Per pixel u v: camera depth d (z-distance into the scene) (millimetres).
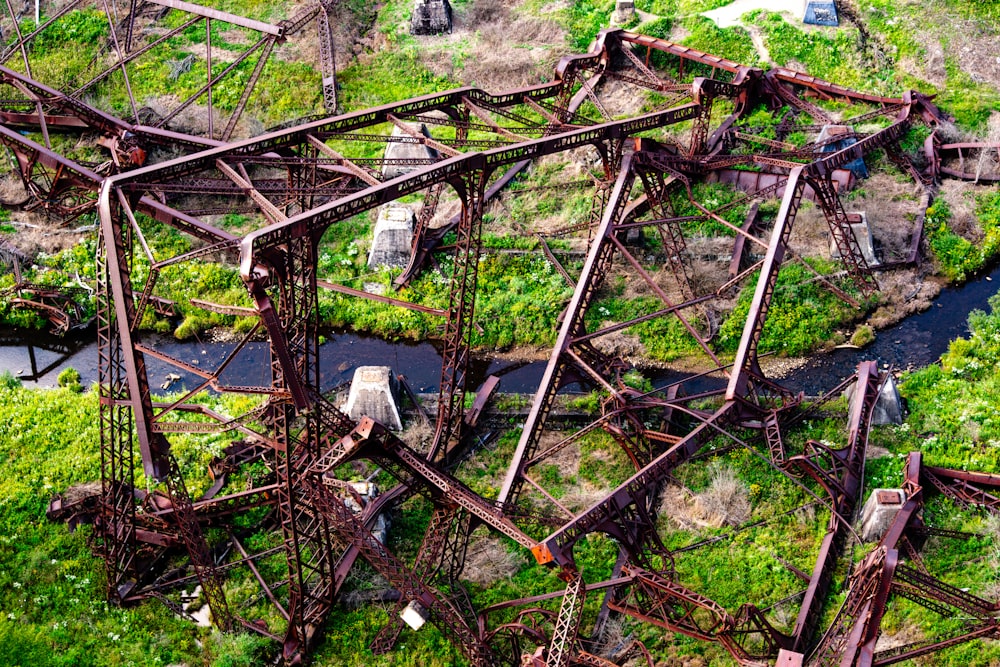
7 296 50844
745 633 37125
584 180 55281
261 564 40531
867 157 56500
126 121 58656
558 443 43000
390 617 38500
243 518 41750
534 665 34688
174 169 38281
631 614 38000
